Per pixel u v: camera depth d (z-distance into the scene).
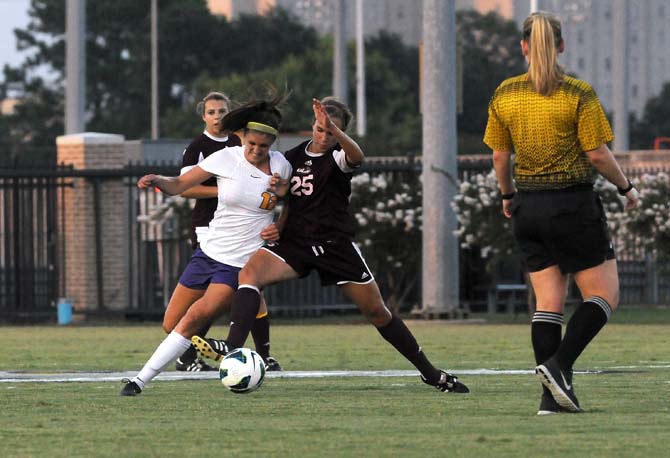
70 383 24.64
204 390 22.97
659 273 62.91
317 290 58.47
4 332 46.97
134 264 59.53
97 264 56.91
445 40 50.91
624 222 54.06
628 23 83.75
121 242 58.16
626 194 18.94
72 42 68.62
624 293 67.25
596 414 18.48
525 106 18.48
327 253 21.50
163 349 22.20
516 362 30.20
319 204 21.52
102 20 198.62
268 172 22.25
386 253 54.94
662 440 15.71
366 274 21.67
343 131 22.41
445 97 51.00
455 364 29.61
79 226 57.72
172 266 56.22
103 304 57.03
